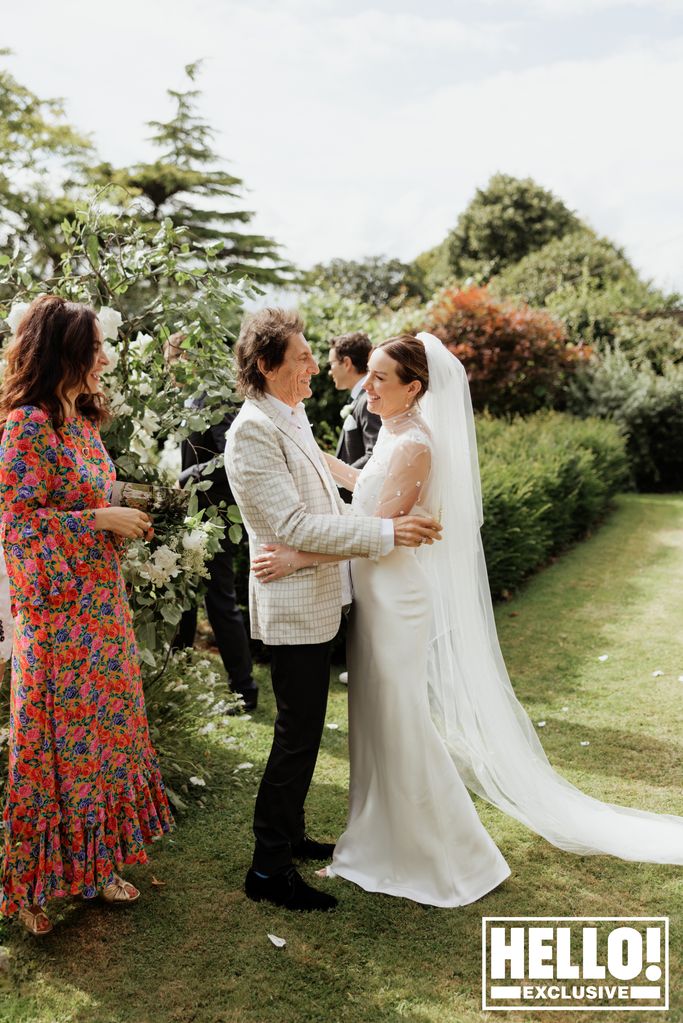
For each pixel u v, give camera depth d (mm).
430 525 2510
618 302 16734
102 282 3197
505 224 33219
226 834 3043
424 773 2645
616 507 10289
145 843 2574
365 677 2693
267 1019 2148
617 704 4168
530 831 3074
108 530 2363
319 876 2775
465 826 2689
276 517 2447
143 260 3096
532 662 4836
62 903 2641
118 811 2461
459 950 2412
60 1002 2215
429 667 3002
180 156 29203
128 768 2463
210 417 3107
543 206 33625
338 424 8727
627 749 3676
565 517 7777
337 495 2701
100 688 2375
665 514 9656
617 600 6062
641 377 12352
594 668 4699
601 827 2971
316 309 9367
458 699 3002
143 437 3252
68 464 2332
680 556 7355
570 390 12586
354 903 2633
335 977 2305
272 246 30562
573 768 3508
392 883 2709
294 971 2326
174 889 2711
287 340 2475
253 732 3934
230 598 4133
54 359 2281
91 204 3146
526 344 11500
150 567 2838
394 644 2631
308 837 2994
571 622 5582
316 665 2559
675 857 2822
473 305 11711
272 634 2539
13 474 2252
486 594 3047
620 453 10461
